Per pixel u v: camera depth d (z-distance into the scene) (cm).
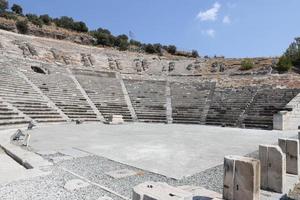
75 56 4456
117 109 3142
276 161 666
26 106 2380
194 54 7756
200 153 1159
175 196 476
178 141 1508
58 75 3434
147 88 3744
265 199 613
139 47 7750
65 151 1138
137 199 494
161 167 900
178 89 3675
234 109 2869
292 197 641
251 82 3453
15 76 2800
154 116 3078
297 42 4991
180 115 3055
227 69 4597
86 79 3634
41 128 2039
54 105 2705
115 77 4009
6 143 1226
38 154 1059
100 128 2189
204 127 2456
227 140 1577
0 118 1927
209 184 730
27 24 5703
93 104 3098
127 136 1697
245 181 538
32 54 3816
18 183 685
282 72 4025
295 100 2508
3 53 3284
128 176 786
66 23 7506
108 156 1058
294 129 2333
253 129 2308
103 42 7019
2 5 6394
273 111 2558
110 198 585
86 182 705
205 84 3675
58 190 641
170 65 5012
